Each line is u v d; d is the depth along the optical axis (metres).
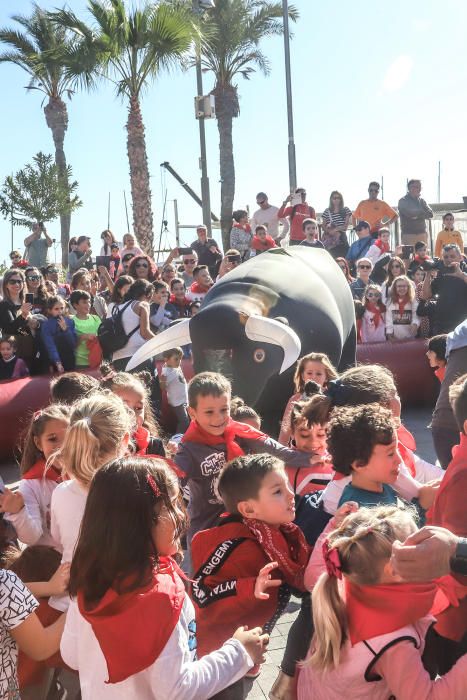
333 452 2.99
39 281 10.52
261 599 2.69
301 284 7.25
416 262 12.50
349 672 2.16
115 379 4.23
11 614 2.32
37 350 8.82
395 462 2.90
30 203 24.22
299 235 14.41
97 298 10.22
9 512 3.28
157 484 2.13
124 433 2.93
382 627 2.12
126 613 2.00
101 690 2.09
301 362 5.17
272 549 2.84
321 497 3.13
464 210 16.69
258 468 2.84
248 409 4.59
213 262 13.98
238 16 23.91
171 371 8.16
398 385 9.86
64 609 2.87
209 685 2.10
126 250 13.40
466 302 10.06
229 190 25.91
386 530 2.15
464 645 2.52
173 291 10.48
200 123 17.66
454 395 2.70
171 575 2.15
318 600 2.20
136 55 18.91
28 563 3.09
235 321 6.18
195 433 3.93
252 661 2.28
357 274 12.01
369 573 2.10
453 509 2.60
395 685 2.10
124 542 2.04
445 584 2.30
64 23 18.58
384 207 14.48
